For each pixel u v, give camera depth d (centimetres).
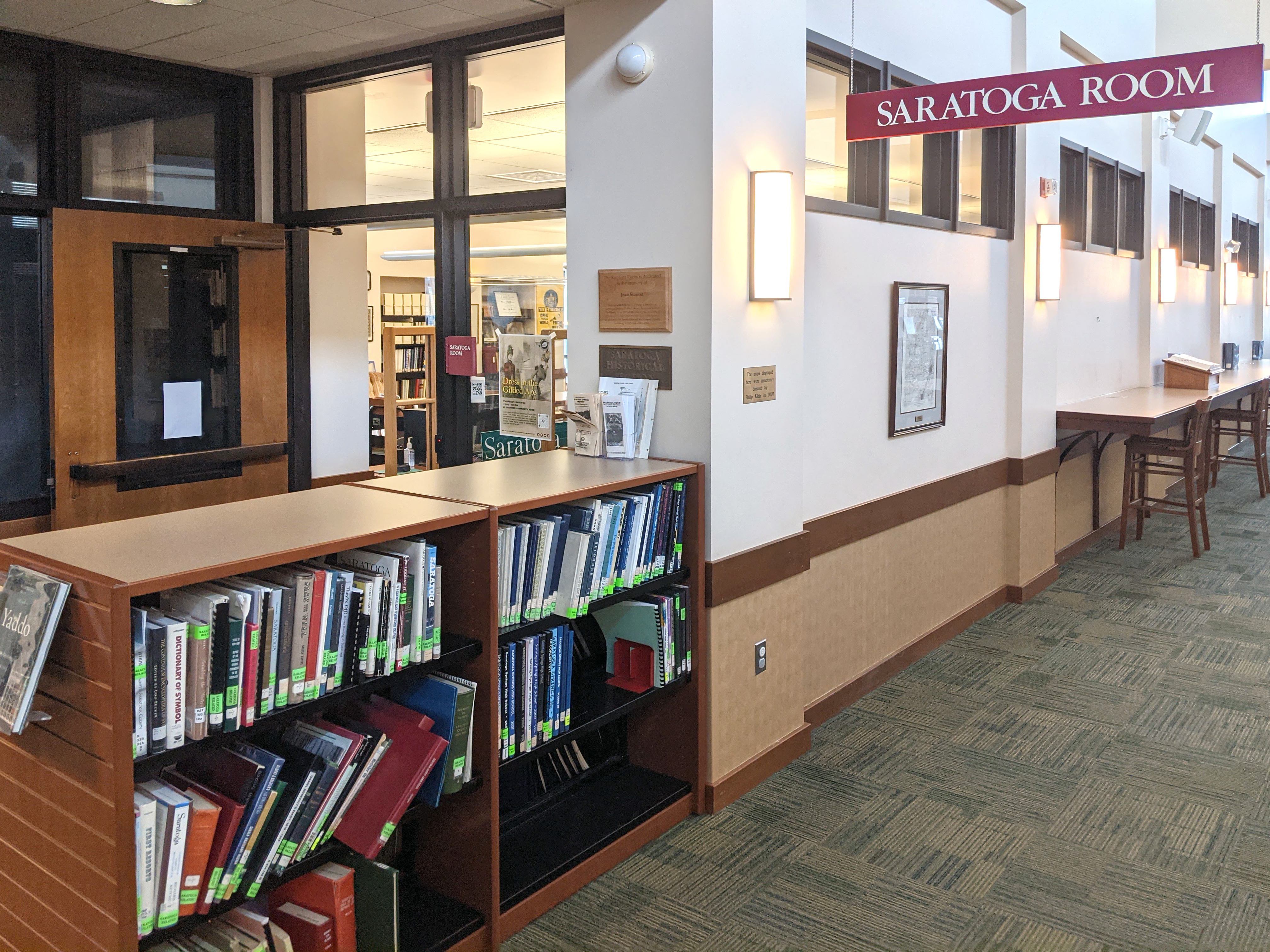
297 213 418
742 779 335
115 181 377
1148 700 421
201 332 402
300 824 204
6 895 201
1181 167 895
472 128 372
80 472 364
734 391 317
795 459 352
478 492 258
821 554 393
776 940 256
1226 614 542
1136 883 282
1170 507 841
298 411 437
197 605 183
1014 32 536
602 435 321
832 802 330
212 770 197
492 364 383
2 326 351
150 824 175
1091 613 545
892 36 421
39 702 185
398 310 1131
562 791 312
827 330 389
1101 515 725
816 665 396
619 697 298
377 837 215
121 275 373
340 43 362
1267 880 284
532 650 259
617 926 262
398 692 242
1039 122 330
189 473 401
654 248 314
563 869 273
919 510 462
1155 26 765
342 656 210
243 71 405
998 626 524
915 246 450
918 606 473
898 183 471
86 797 176
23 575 182
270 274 419
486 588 238
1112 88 318
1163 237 822
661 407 320
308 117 431
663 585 302
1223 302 1052
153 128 388
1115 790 339
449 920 245
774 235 315
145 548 194
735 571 323
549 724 267
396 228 473
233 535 207
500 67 362
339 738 210
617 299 323
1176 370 784
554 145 384
